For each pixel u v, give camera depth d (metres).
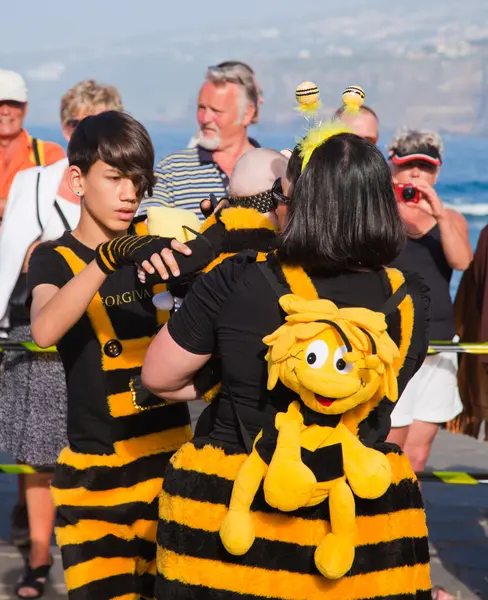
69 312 3.77
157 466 4.25
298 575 3.29
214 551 3.32
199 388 3.52
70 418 4.29
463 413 6.82
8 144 7.15
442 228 6.39
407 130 6.59
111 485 4.21
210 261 3.56
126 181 4.25
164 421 4.27
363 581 3.34
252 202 4.20
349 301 3.33
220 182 7.29
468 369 6.70
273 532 3.30
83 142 4.25
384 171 3.34
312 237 3.27
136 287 4.20
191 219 4.03
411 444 6.63
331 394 3.13
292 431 3.24
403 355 3.40
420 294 3.46
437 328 6.48
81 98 7.20
